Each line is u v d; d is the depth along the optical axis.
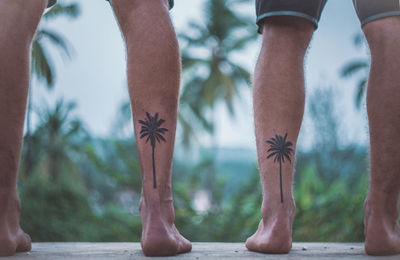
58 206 9.41
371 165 1.12
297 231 6.46
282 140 1.19
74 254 1.05
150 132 1.04
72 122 21.12
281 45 1.24
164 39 1.06
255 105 1.25
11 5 1.00
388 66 1.11
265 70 1.24
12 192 1.01
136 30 1.06
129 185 8.63
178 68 1.08
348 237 6.06
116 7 1.10
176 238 1.06
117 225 8.88
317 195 7.07
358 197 6.18
